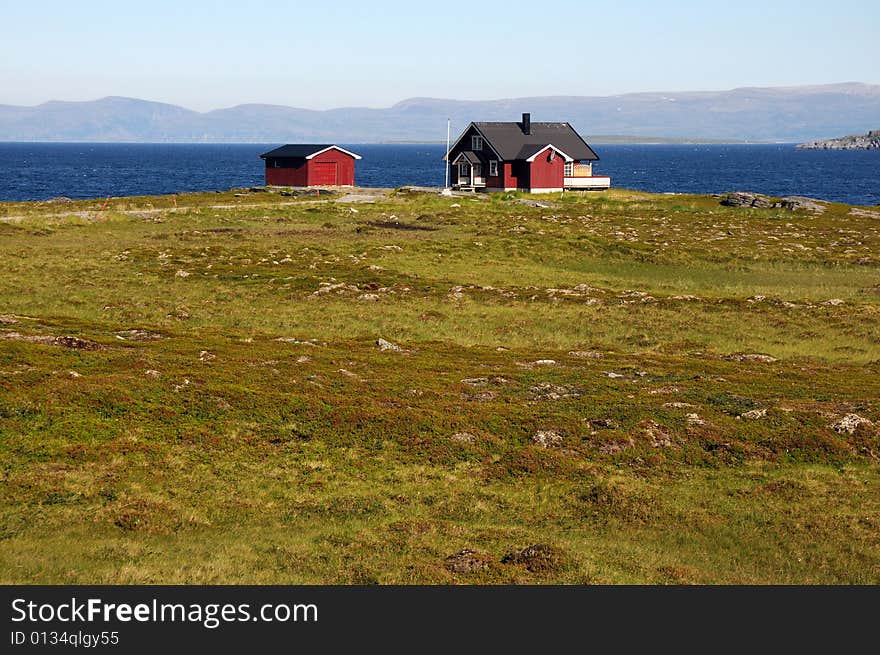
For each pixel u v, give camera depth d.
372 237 71.44
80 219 75.12
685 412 28.22
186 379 28.25
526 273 57.69
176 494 21.58
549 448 25.66
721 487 23.59
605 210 95.50
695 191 181.00
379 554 18.83
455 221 82.69
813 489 23.38
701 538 20.69
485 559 18.59
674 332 41.97
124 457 23.06
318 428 25.89
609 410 28.17
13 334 32.75
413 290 49.84
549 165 117.38
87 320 39.72
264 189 112.44
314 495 22.14
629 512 21.81
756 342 40.25
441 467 24.38
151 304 44.66
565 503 22.50
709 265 63.00
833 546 20.30
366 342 37.72
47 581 16.75
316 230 75.12
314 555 18.58
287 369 31.00
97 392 25.95
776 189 185.75
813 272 61.19
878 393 31.08
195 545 19.00
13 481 21.11
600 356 36.53
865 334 41.34
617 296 50.22
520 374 32.53
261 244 65.19
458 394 29.91
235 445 24.53
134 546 18.58
